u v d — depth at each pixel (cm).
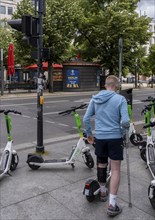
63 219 363
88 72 2928
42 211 382
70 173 519
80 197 423
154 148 550
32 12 2309
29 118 1198
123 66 3259
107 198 412
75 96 2262
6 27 3350
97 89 3022
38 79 641
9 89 2466
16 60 3089
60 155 638
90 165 539
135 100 2016
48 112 1370
